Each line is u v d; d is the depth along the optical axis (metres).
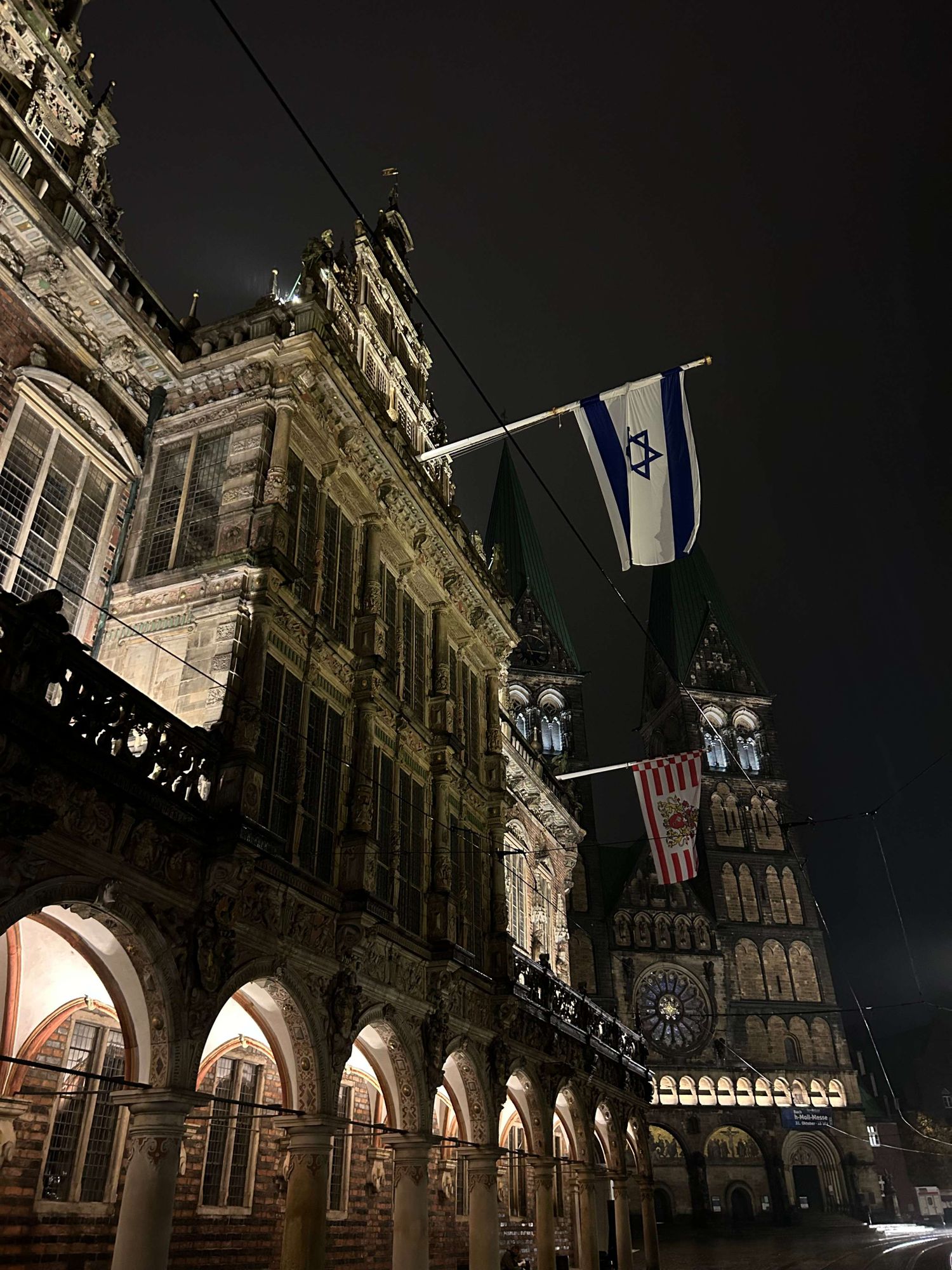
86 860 14.35
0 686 13.33
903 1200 96.94
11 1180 16.73
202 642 20.19
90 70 25.89
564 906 48.56
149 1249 13.96
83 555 20.73
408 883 25.33
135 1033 15.35
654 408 22.77
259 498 22.20
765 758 99.38
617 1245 36.44
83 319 21.59
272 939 18.23
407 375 35.16
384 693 25.28
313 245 28.03
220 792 17.86
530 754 46.12
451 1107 30.52
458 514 35.22
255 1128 22.50
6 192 19.03
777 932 88.12
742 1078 80.06
